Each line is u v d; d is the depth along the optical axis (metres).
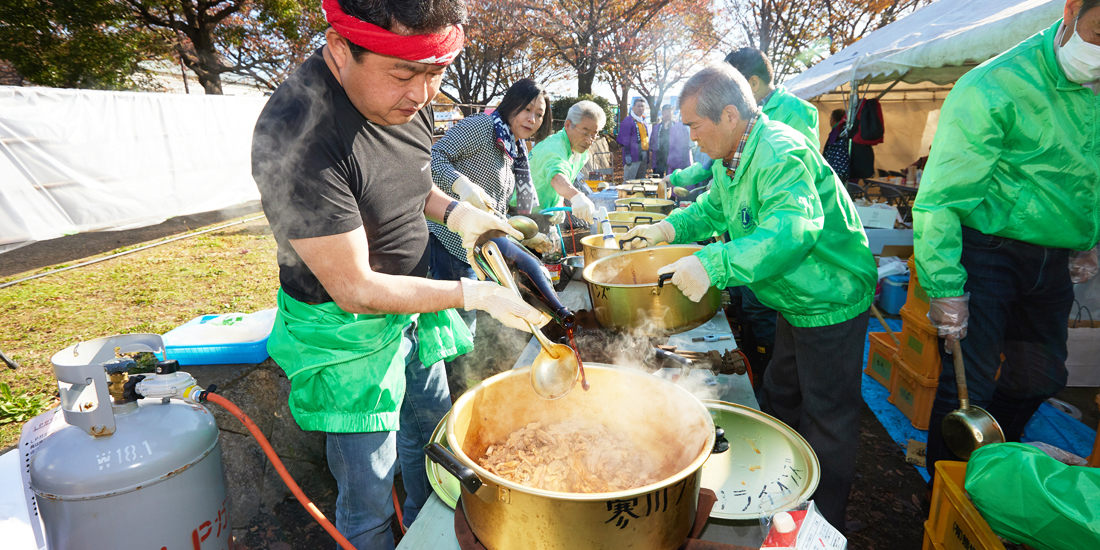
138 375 1.29
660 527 0.79
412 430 1.71
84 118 7.30
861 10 14.06
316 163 1.01
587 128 3.45
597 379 1.21
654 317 1.72
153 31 13.45
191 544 1.33
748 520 1.02
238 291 4.86
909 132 7.84
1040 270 1.96
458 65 18.88
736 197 1.78
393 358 1.29
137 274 5.46
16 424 2.47
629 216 3.34
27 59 11.81
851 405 1.76
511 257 1.29
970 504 1.32
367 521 1.35
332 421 1.23
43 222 6.88
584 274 1.89
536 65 20.16
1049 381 2.20
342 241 1.04
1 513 1.28
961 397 1.69
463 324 1.67
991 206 1.92
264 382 2.22
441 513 1.07
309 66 1.06
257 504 2.13
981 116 1.76
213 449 1.39
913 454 2.52
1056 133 1.73
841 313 1.67
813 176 1.53
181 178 8.83
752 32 15.73
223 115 9.61
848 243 1.65
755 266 1.37
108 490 1.18
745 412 1.43
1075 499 1.01
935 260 1.88
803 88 6.15
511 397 1.19
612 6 16.92
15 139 6.59
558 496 0.73
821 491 1.79
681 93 1.71
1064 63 1.63
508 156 2.63
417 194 1.35
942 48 3.37
